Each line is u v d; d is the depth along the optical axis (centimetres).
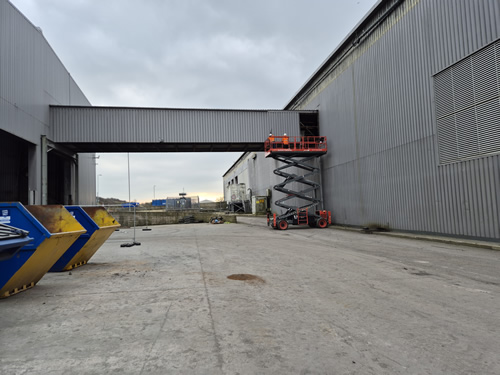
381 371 308
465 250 1108
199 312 486
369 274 749
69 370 311
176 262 946
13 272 562
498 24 1143
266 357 337
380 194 1864
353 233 1869
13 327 429
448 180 1373
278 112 2619
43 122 2050
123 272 799
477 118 1231
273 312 484
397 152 1709
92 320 454
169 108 2403
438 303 525
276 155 2527
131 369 312
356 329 415
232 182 8825
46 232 580
